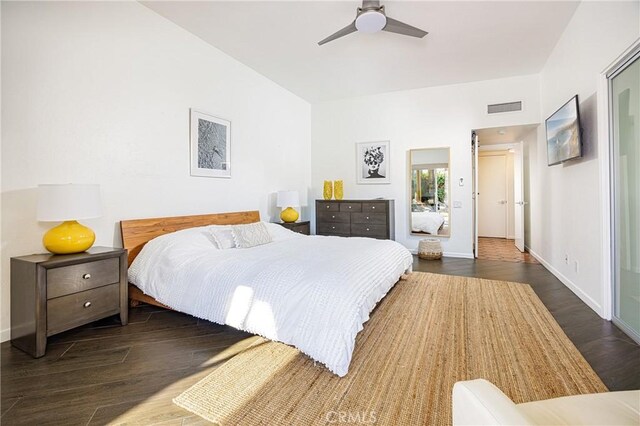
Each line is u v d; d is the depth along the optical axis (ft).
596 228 8.79
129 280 9.10
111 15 9.05
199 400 5.12
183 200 11.35
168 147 10.78
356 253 8.88
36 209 7.57
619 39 7.36
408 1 9.45
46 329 6.61
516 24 10.80
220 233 10.12
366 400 5.08
